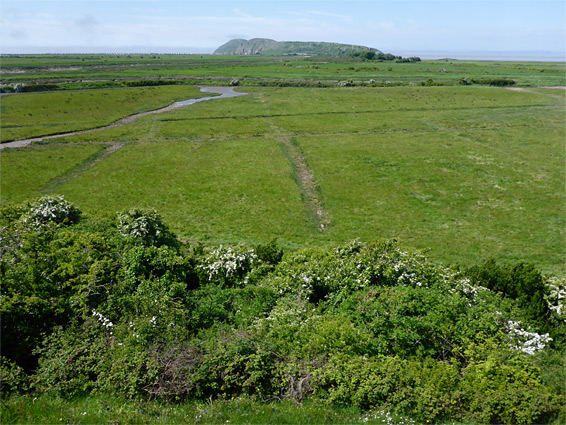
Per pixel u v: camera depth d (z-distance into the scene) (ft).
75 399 36.32
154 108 256.32
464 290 50.37
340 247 65.16
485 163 137.80
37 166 136.87
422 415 34.40
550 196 107.86
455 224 92.89
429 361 39.45
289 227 92.32
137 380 36.83
